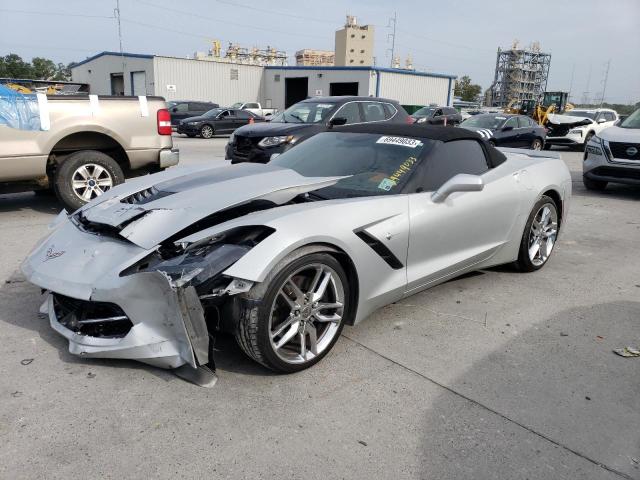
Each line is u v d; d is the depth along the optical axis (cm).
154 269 258
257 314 259
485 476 215
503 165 431
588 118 1902
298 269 271
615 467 223
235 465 216
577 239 609
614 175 872
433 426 246
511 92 10500
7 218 621
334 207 300
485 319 368
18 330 325
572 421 254
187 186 351
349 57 8075
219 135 2391
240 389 269
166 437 231
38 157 589
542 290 430
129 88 4019
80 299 267
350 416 251
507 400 269
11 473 206
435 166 364
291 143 883
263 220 276
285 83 4084
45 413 244
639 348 329
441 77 4225
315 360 292
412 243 333
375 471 215
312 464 218
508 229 421
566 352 323
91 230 317
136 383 270
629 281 460
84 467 211
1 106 562
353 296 311
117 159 689
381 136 395
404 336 338
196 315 251
